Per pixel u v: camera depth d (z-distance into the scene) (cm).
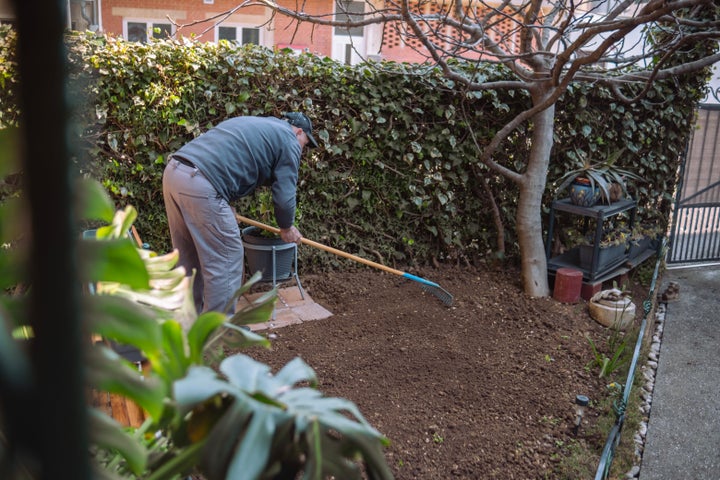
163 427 145
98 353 105
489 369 428
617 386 415
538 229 564
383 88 558
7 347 61
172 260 168
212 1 1005
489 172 611
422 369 420
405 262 623
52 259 57
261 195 537
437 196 593
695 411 411
